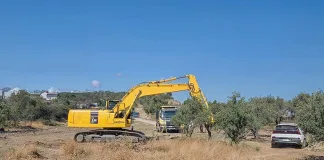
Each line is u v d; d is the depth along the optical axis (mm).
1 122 35500
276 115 36969
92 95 82688
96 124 25000
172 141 21016
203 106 24219
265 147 24750
